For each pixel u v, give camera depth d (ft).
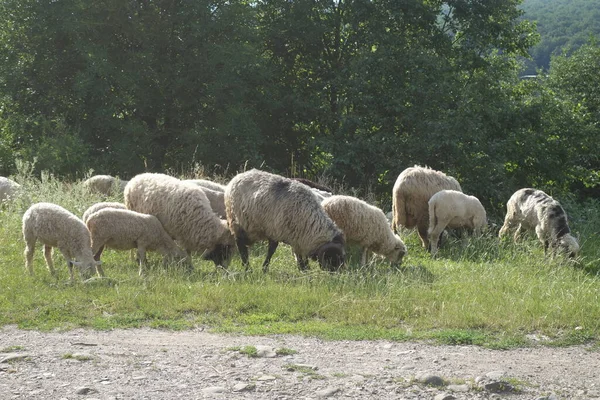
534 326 22.49
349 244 33.30
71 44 76.23
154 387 16.02
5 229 35.63
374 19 76.07
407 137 70.69
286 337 21.03
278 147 88.12
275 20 82.79
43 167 66.39
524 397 15.85
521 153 78.43
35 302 23.99
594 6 236.43
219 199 35.58
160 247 30.17
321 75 83.66
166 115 76.84
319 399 15.43
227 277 28.07
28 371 17.02
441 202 37.58
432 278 29.84
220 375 16.99
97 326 21.79
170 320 22.71
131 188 32.17
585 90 94.99
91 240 28.68
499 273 31.07
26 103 77.92
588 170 86.33
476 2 80.33
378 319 22.98
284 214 29.27
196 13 71.87
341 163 71.10
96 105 75.41
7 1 71.77
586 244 46.19
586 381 17.04
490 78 78.18
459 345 20.45
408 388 16.20
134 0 74.23
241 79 76.23
